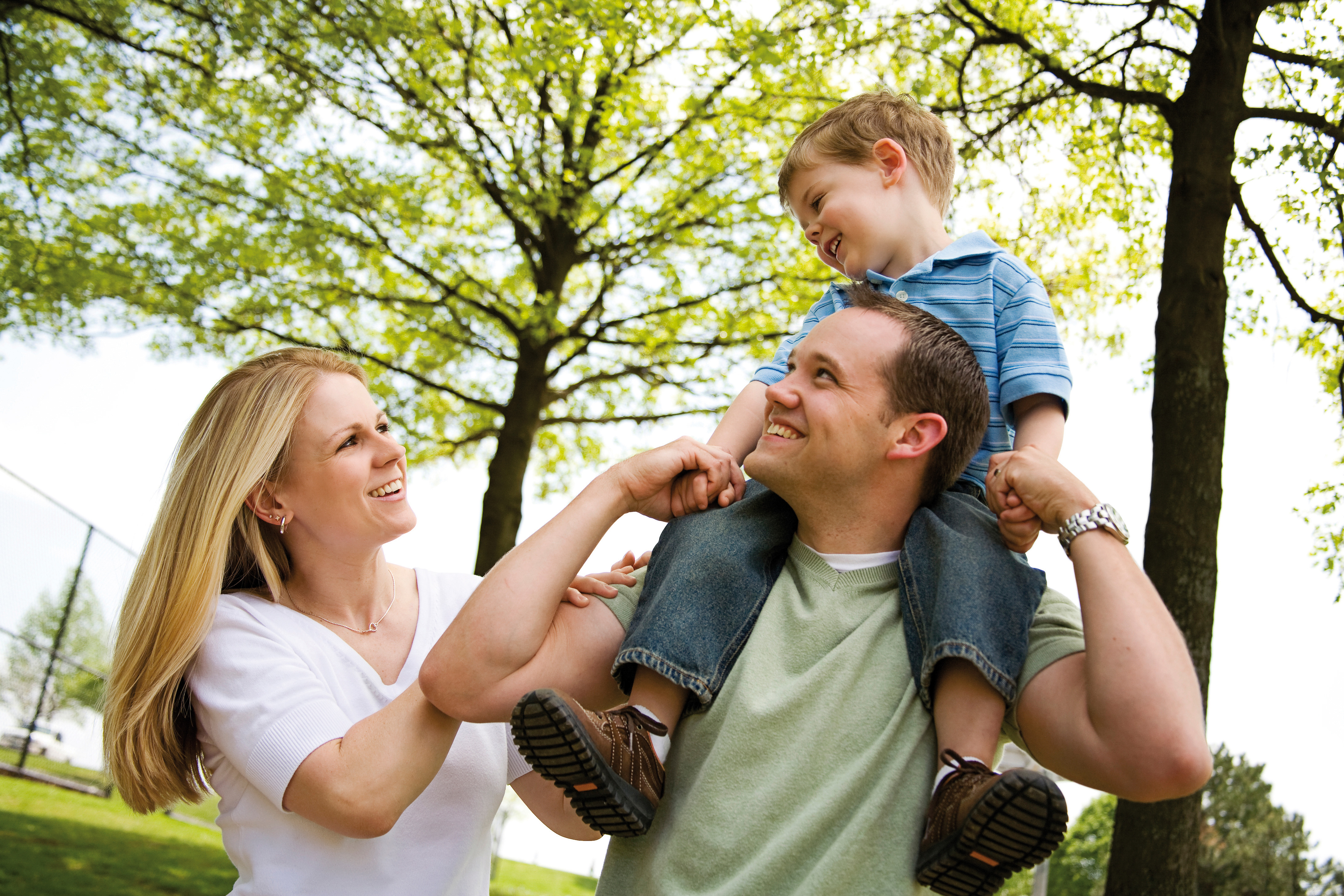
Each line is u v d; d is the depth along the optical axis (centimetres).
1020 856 103
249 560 185
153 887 739
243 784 163
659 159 802
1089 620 110
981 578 121
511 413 821
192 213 768
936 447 132
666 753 127
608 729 119
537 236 841
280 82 752
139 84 762
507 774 187
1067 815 98
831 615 129
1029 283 166
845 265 186
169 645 165
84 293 749
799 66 686
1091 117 667
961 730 115
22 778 980
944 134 190
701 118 749
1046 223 735
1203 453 543
